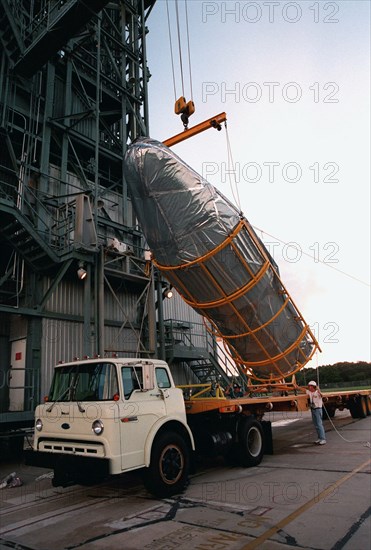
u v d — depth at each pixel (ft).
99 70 54.70
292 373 35.32
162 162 26.50
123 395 19.98
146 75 64.44
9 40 48.49
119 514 18.34
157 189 26.66
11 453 35.12
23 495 22.63
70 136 51.83
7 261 46.09
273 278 30.99
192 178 27.27
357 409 56.59
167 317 59.00
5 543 15.51
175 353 53.42
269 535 15.03
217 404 26.12
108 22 62.54
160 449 20.68
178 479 21.33
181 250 27.94
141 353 51.31
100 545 14.84
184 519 17.19
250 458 27.35
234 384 38.50
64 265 41.75
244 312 30.48
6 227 40.63
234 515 17.39
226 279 28.89
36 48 45.37
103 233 51.62
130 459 19.17
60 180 49.03
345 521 16.16
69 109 52.39
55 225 44.96
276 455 31.60
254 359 33.94
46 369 41.29
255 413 30.19
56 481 19.88
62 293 44.88
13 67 47.32
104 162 57.88
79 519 17.95
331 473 24.47
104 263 44.19
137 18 66.39
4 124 44.86
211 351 63.57
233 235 28.09
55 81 53.16
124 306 51.42
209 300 30.27
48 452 20.58
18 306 41.96
